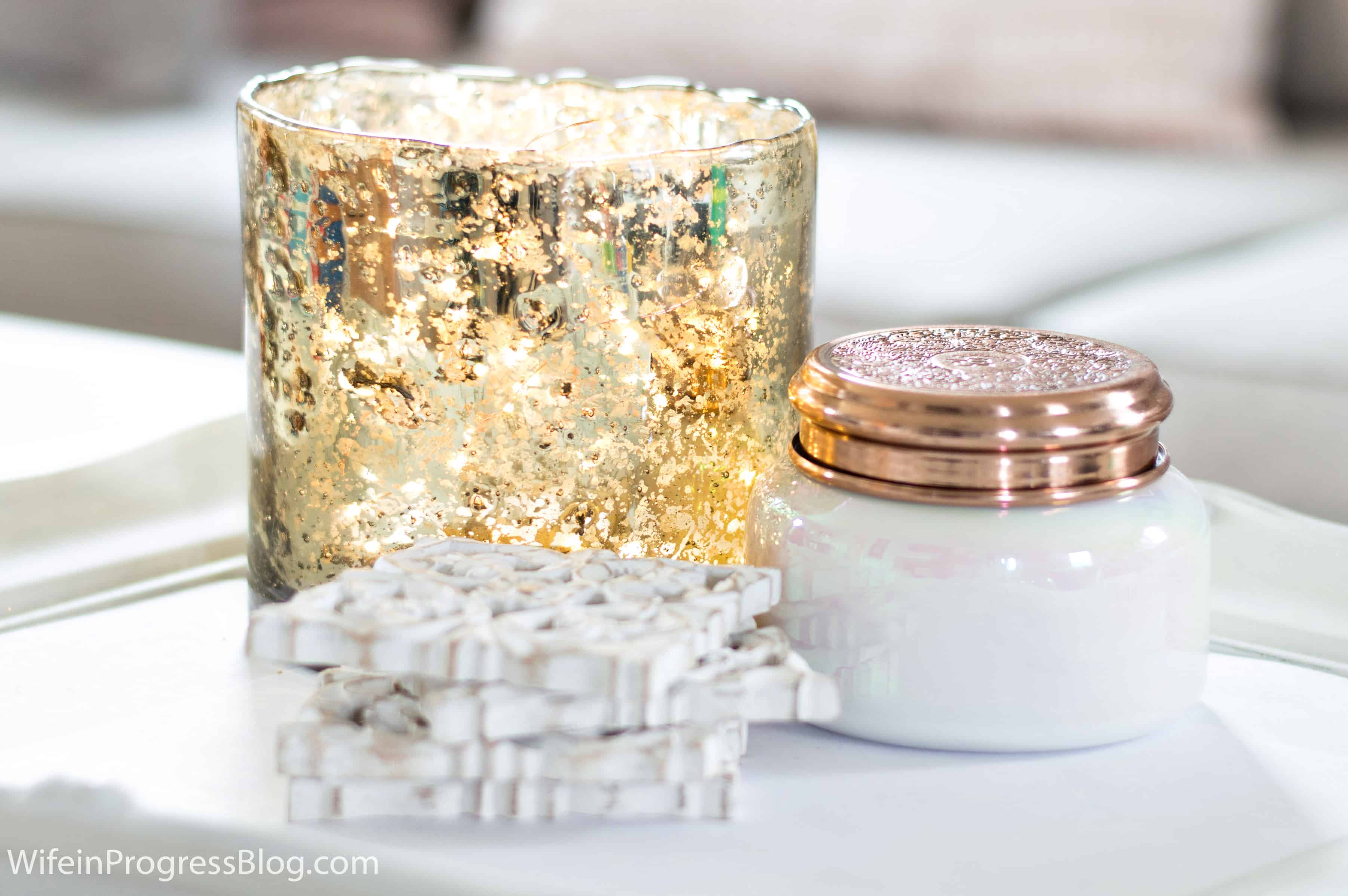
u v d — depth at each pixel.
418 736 0.69
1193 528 0.73
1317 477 1.37
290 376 0.77
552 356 0.75
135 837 0.70
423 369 0.75
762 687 0.69
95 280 1.93
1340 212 1.72
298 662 0.68
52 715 0.75
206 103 2.33
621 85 0.88
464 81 0.89
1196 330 1.42
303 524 0.77
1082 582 0.71
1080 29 2.03
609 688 0.67
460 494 0.76
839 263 1.59
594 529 0.76
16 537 0.87
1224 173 1.87
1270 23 2.08
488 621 0.69
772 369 0.78
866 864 0.69
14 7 2.33
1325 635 0.83
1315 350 1.38
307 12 2.67
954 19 2.07
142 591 0.85
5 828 0.70
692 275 0.75
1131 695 0.72
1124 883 0.68
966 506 0.71
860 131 2.08
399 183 0.74
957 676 0.72
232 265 1.85
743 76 2.16
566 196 0.74
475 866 0.68
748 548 0.75
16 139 2.12
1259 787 0.72
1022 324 1.48
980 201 1.73
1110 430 0.71
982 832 0.70
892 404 0.71
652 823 0.70
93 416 0.99
